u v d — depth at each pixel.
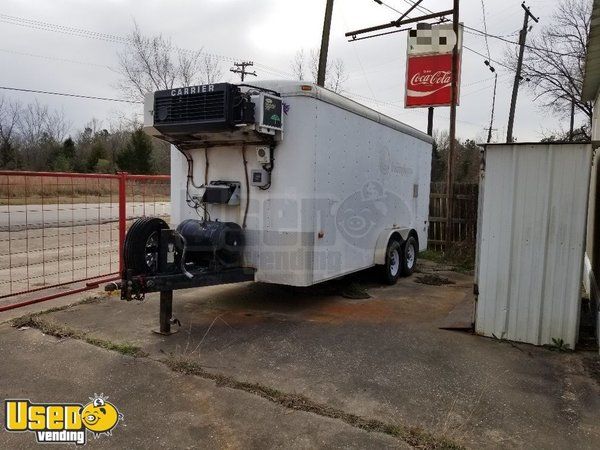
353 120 6.52
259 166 5.75
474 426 3.29
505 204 5.04
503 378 4.13
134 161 42.47
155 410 3.45
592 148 4.69
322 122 5.75
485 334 5.21
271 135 5.48
